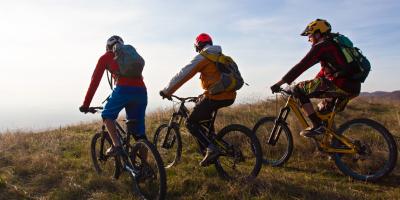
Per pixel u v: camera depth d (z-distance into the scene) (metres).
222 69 5.55
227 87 5.52
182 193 5.50
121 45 5.56
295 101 6.55
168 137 6.91
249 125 9.30
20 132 10.65
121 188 5.68
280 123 6.74
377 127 5.82
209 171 6.17
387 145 5.71
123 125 9.40
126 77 5.56
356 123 5.99
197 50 5.98
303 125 6.46
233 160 5.92
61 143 8.86
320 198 5.18
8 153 7.93
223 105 5.71
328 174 6.28
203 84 5.70
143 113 5.82
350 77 5.84
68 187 5.76
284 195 5.26
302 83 6.25
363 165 5.99
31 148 8.44
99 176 6.08
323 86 5.98
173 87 5.61
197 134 5.90
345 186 5.68
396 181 5.82
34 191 5.84
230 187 5.39
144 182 5.42
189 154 7.58
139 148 5.29
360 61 5.76
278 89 6.22
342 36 5.90
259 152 5.55
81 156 7.60
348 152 5.88
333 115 6.08
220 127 9.19
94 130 10.62
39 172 6.51
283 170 6.52
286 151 6.68
